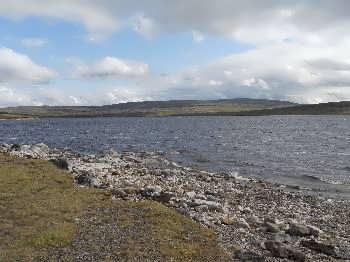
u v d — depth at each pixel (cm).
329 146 9806
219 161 6981
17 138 11781
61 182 3516
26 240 2125
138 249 2070
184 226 2477
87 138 11875
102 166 5109
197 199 3325
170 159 7100
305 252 2277
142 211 2695
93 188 3388
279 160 7175
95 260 1933
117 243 2142
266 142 10881
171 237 2262
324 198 4131
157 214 2641
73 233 2248
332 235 2752
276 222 2894
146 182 4131
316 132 15575
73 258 1950
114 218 2545
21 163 4350
